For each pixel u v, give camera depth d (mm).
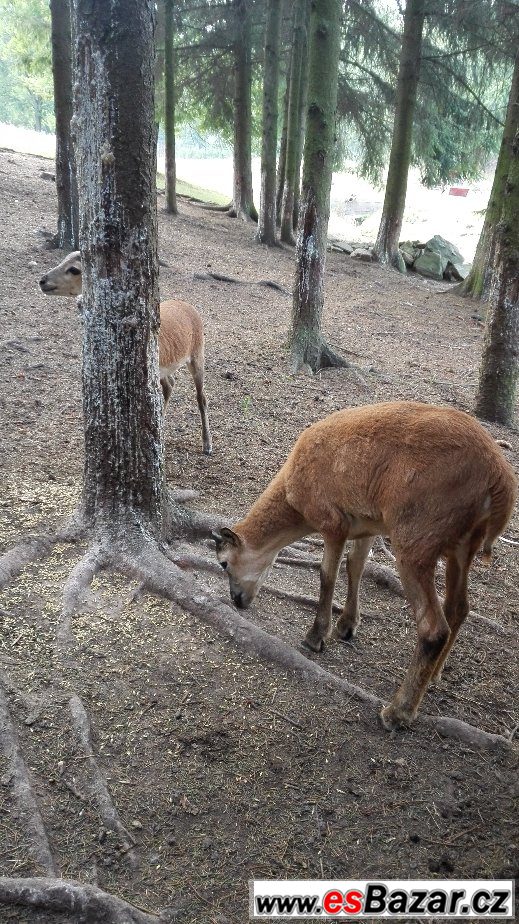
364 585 4930
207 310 11719
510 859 2875
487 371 8648
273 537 4004
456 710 3783
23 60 21484
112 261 4043
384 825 2979
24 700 3312
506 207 8102
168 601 4168
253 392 8406
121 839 2746
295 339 9531
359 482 3494
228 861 2732
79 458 5887
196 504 5609
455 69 19391
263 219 18688
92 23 3656
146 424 4426
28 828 2686
